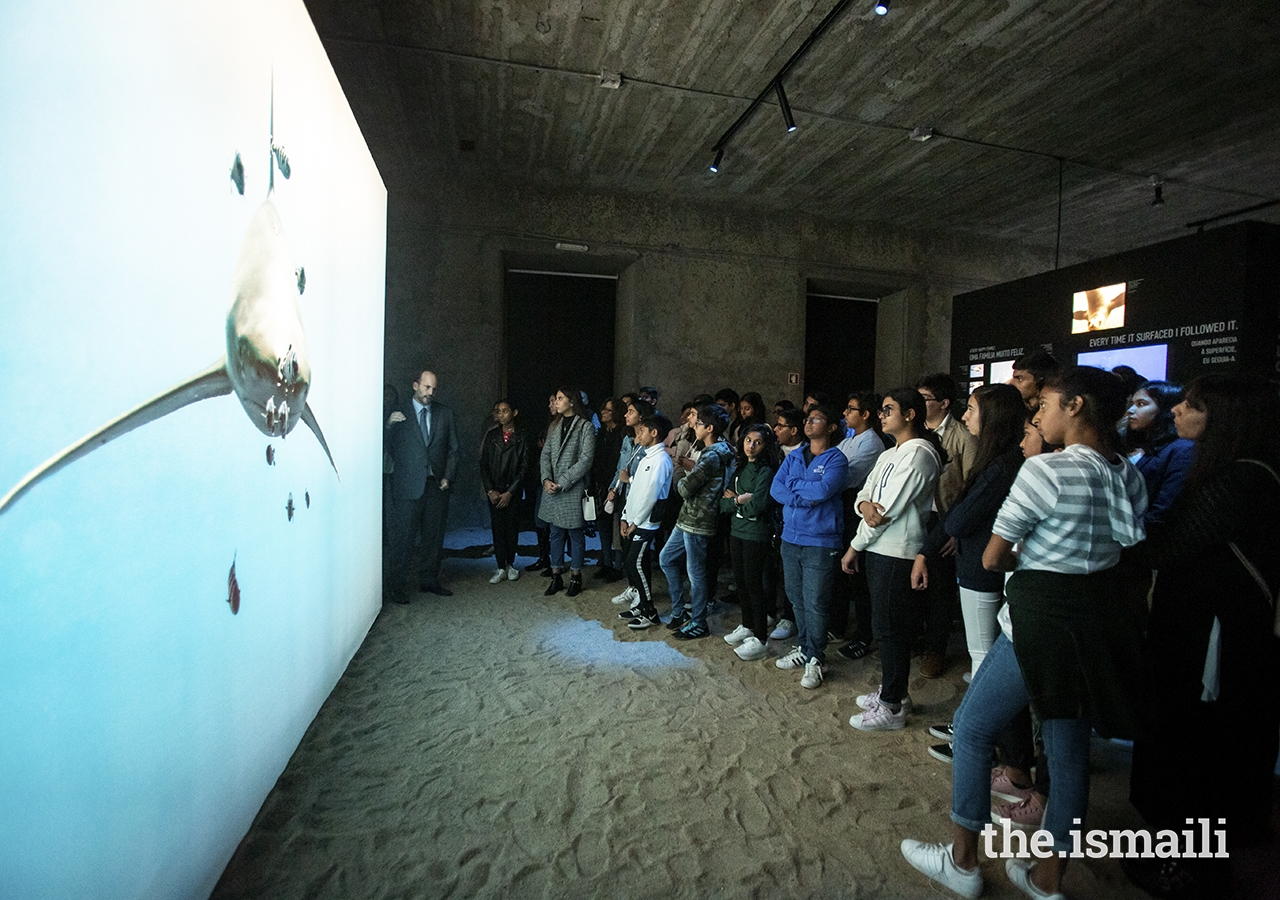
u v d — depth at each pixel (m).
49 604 1.12
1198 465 1.95
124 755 1.35
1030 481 1.77
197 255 1.64
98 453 1.25
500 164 7.61
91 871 1.24
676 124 6.48
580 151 7.19
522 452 5.80
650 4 4.63
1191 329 5.58
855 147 6.94
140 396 1.39
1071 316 6.67
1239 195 8.24
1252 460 1.86
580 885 2.02
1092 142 6.77
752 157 7.24
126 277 1.32
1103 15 4.68
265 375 2.16
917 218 9.23
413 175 7.81
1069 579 1.73
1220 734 1.89
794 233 9.09
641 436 4.49
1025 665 1.77
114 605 1.31
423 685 3.53
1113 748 2.95
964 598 2.78
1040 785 2.39
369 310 4.13
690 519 4.22
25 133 1.05
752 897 1.97
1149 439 2.93
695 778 2.63
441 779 2.61
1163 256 5.80
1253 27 4.81
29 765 1.07
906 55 5.21
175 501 1.55
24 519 1.06
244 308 1.96
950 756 2.76
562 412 5.48
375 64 5.46
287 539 2.48
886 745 2.91
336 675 3.43
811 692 3.48
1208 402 1.94
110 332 1.28
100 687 1.27
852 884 2.03
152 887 1.49
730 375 8.90
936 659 3.71
